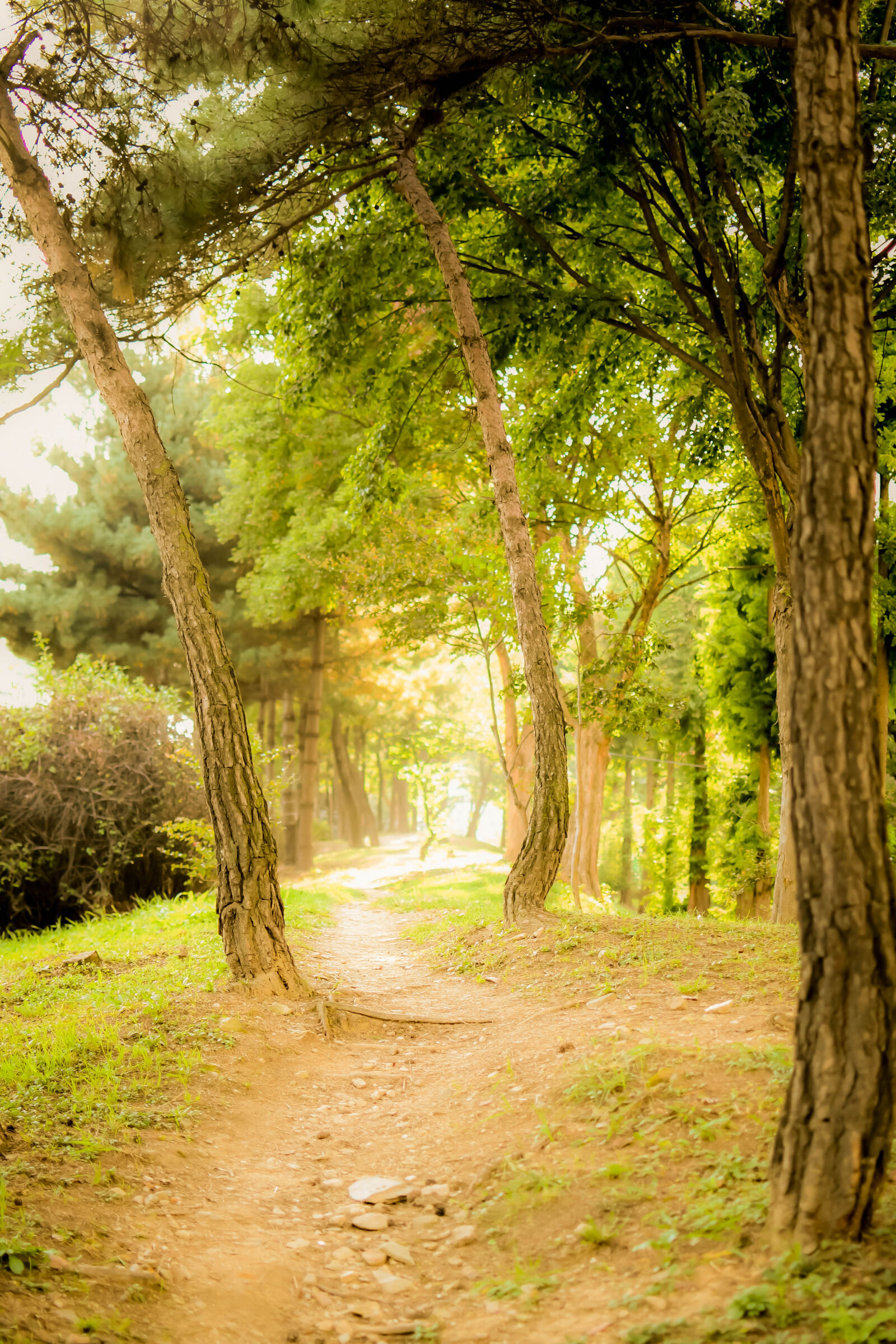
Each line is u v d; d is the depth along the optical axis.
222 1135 5.14
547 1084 5.26
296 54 8.12
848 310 3.27
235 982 7.91
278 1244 3.93
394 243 12.60
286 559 22.50
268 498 24.66
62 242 8.04
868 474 3.24
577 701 16.97
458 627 16.70
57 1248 3.48
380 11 8.26
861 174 3.35
